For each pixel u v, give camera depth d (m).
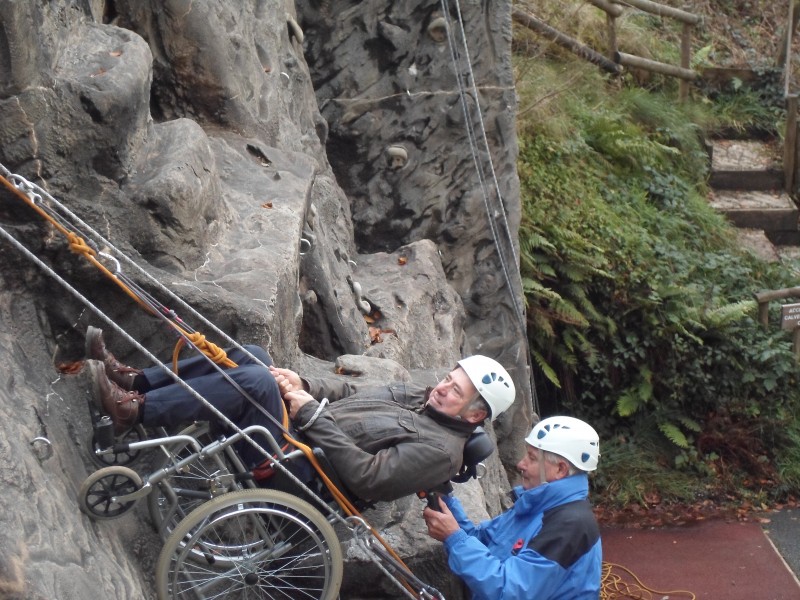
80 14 3.97
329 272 5.31
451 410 3.37
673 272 8.91
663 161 10.16
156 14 5.03
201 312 3.63
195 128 4.16
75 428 3.32
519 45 9.95
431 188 7.02
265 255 4.08
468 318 7.14
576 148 9.39
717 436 8.51
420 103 6.94
